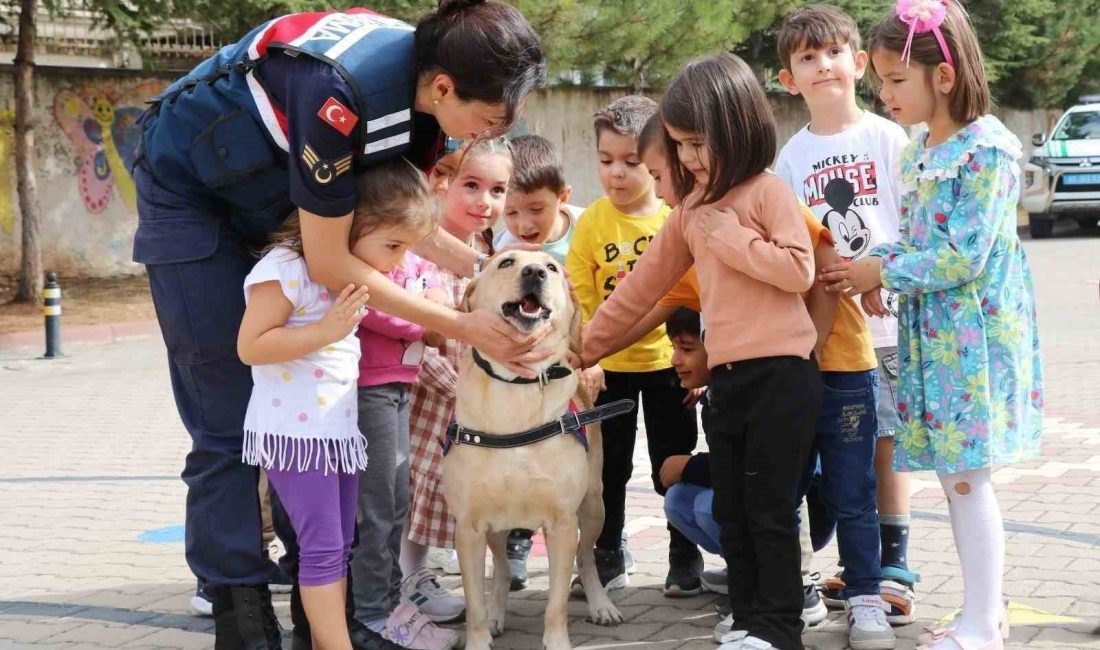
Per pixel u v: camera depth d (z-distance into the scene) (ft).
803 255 10.44
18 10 50.57
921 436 10.93
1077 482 17.93
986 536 10.69
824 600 12.92
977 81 10.74
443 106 9.67
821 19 13.53
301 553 10.20
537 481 11.34
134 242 10.61
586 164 62.13
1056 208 61.00
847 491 11.75
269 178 10.00
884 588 12.12
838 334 11.76
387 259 10.19
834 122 13.67
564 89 60.59
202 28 51.11
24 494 19.29
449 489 11.72
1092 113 63.67
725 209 10.89
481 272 11.90
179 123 10.10
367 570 11.43
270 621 10.75
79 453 22.53
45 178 46.42
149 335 39.29
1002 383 10.66
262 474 12.75
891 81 11.06
